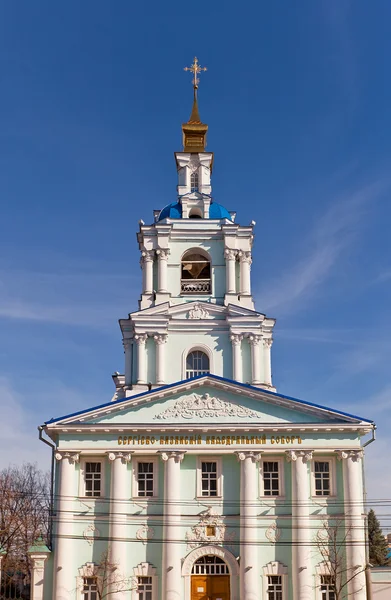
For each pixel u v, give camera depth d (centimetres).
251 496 5253
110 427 5334
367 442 5456
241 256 6438
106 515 5262
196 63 7562
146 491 5347
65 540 5181
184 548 5225
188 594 5138
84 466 5391
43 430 5375
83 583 5166
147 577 5175
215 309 6150
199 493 5334
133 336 6156
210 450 5338
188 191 6888
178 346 6066
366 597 5106
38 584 5134
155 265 6438
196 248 6462
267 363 6181
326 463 5431
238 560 5188
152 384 5953
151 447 5341
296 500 5247
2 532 7419
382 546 9431
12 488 8981
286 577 5162
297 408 5397
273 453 5359
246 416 5412
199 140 7125
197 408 5428
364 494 5391
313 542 5191
